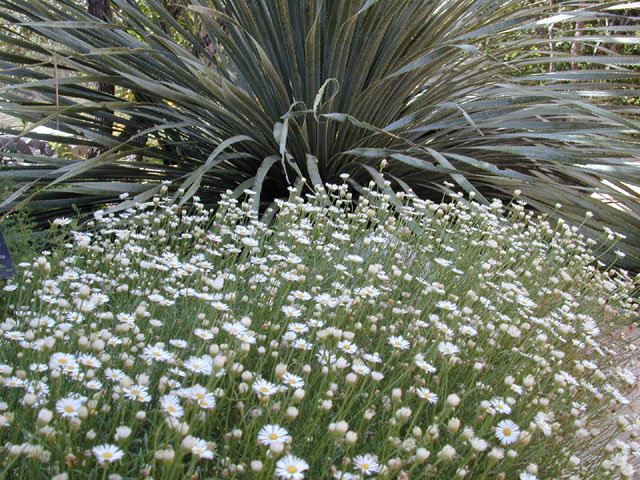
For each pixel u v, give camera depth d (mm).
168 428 1078
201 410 1161
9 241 2068
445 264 1990
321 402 1276
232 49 3434
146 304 1646
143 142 4016
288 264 1873
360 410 1358
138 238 2078
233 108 3387
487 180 3674
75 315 1396
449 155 3125
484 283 2117
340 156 3520
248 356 1500
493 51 4035
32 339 1315
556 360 1856
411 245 2572
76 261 1938
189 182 2723
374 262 2076
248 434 1138
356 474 1129
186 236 2283
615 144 3342
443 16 3645
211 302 1466
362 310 1728
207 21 3311
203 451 991
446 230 2502
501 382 1709
